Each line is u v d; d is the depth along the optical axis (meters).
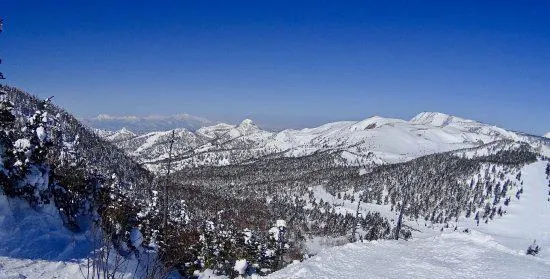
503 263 26.61
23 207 17.73
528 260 28.19
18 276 13.15
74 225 19.39
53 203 19.12
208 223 41.75
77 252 16.75
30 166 18.91
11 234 15.95
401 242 34.78
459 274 23.97
